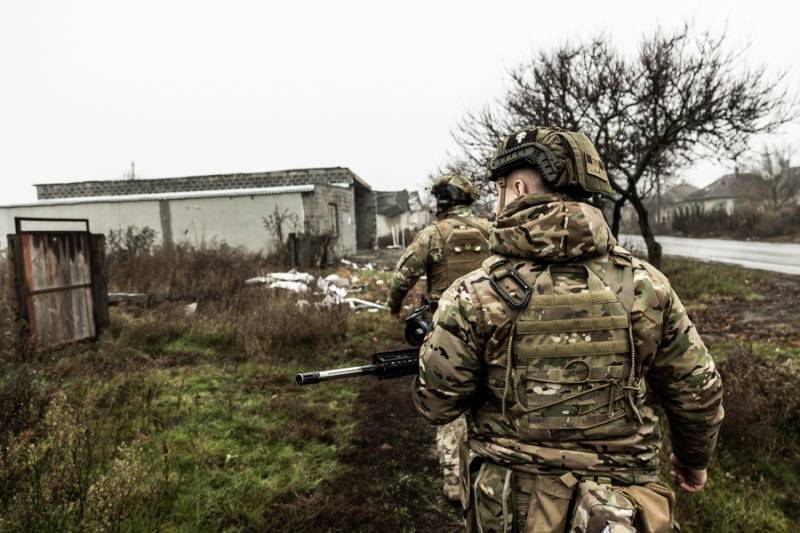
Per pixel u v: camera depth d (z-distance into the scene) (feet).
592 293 3.93
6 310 17.84
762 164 138.00
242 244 54.80
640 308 3.96
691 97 32.17
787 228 101.50
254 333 18.57
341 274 40.14
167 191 69.31
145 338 18.74
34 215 58.39
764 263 50.62
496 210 4.75
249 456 10.44
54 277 17.52
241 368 16.24
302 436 11.60
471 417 4.49
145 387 13.58
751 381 11.70
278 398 13.79
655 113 32.04
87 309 18.71
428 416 4.49
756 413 10.69
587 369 3.88
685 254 65.51
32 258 16.79
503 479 4.04
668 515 3.79
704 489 9.16
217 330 19.36
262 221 55.06
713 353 17.38
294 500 9.08
